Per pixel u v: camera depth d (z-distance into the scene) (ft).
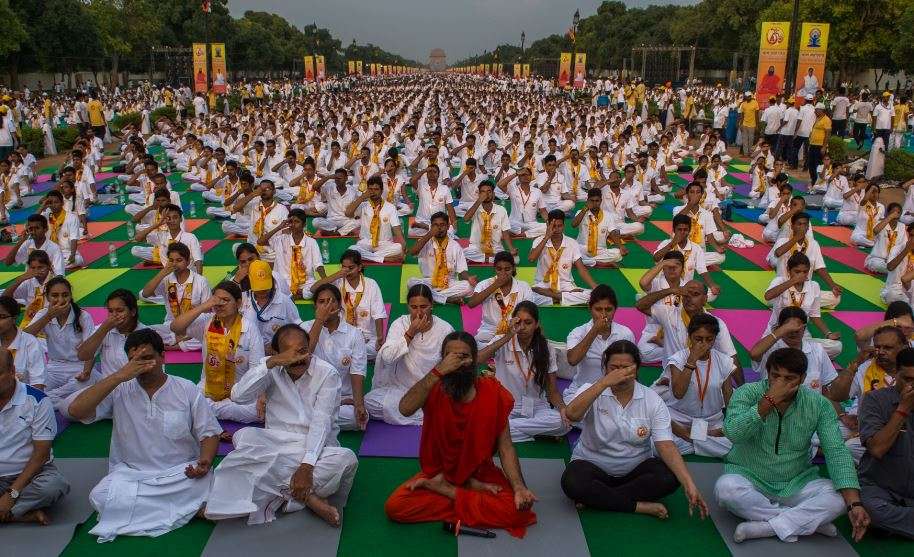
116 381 15.11
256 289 22.74
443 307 30.73
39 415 15.69
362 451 19.11
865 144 90.74
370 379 23.95
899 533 15.35
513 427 19.74
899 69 142.72
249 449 15.93
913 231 30.30
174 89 139.64
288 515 16.34
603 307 19.89
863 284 35.09
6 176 51.49
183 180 65.51
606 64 272.31
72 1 161.17
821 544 15.46
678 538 15.64
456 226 46.06
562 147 68.28
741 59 197.88
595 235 37.24
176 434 16.19
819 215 51.42
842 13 125.39
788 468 15.89
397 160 53.42
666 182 60.75
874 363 18.74
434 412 15.70
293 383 16.63
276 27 308.40
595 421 16.55
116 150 87.35
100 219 49.24
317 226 43.86
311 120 99.50
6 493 15.34
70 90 162.30
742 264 38.60
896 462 15.61
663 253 29.45
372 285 25.05
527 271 37.32
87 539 15.42
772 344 20.30
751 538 15.52
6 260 30.30
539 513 16.46
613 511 16.49
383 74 481.46
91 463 18.44
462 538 15.44
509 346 20.18
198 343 25.67
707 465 18.71
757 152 62.75
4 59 156.76
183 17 221.46
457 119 95.61
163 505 15.83
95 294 32.42
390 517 16.07
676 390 18.71
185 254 25.38
